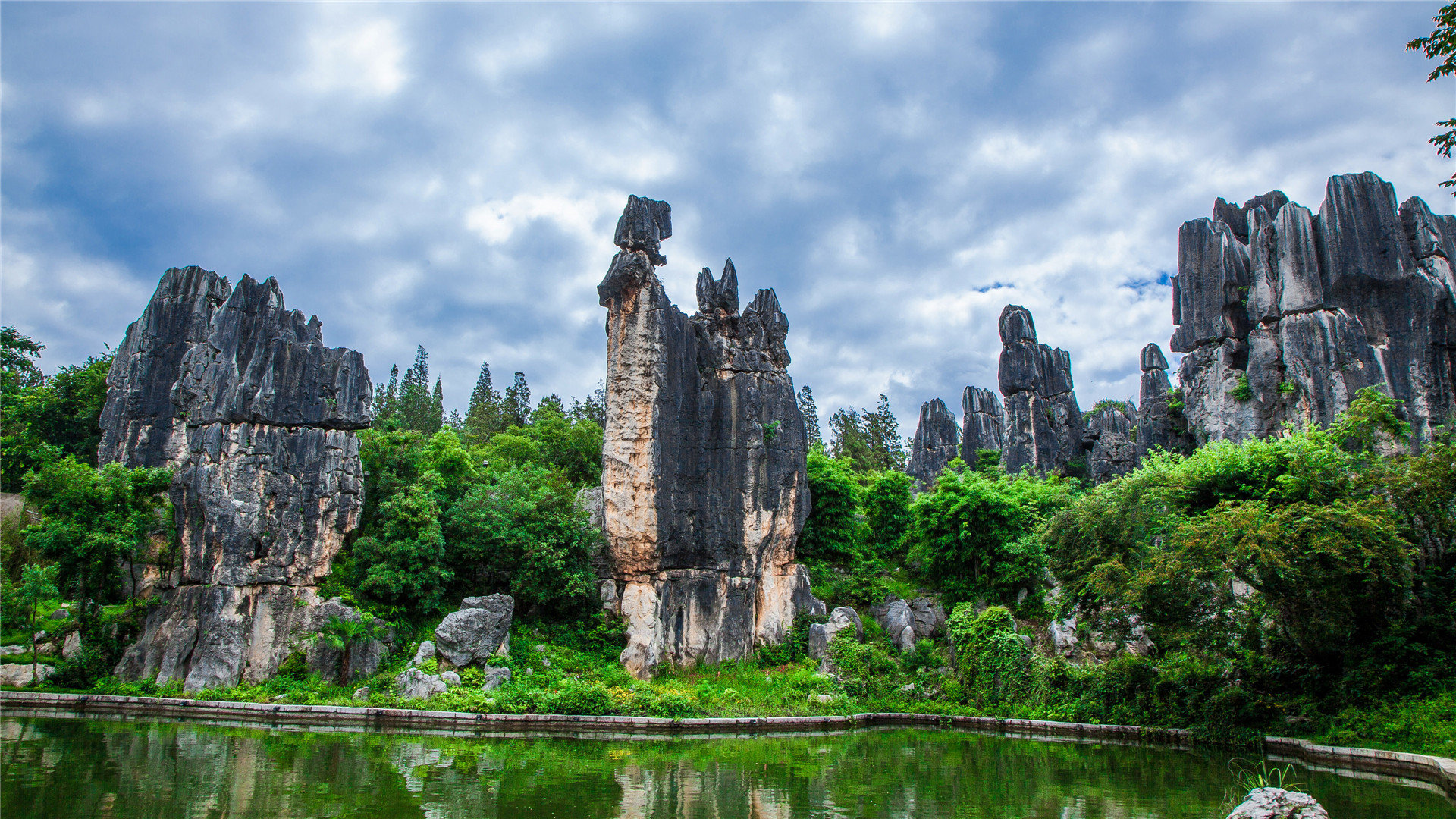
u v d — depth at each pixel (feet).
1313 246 157.28
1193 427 175.01
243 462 119.03
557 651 119.65
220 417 121.80
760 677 122.83
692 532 134.00
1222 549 86.28
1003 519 140.05
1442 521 89.51
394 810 50.55
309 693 105.40
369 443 133.28
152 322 163.12
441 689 103.24
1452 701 78.23
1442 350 148.77
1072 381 236.84
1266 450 119.65
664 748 82.79
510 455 193.06
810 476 152.25
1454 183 48.16
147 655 114.83
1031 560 134.82
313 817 48.21
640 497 129.49
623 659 122.52
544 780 61.87
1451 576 89.76
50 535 118.01
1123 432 208.23
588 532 131.44
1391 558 82.17
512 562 128.16
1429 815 51.98
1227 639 93.91
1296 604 87.35
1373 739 78.07
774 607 136.15
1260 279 163.22
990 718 105.09
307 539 118.83
